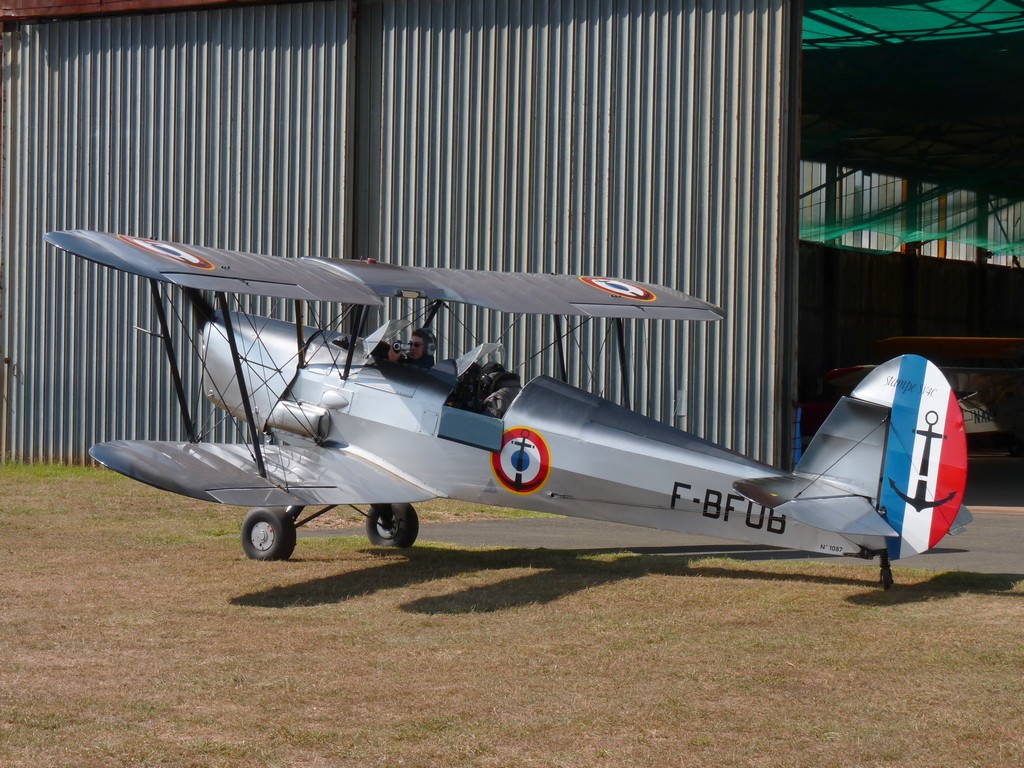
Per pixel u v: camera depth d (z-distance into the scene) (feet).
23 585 26.40
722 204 47.42
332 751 15.30
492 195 51.29
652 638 21.53
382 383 31.14
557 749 15.46
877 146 101.76
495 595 25.62
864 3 61.16
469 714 16.87
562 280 33.91
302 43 54.19
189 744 15.49
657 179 48.47
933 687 18.34
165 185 56.85
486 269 51.42
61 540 33.42
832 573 28.45
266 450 30.42
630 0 48.75
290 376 33.01
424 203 52.54
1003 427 76.95
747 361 46.98
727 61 47.26
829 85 81.10
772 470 26.53
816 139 98.84
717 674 19.07
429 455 30.07
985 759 15.16
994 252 124.98
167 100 56.75
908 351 90.53
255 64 55.06
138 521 38.14
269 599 25.07
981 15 63.36
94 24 58.08
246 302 53.42
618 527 38.93
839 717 16.83
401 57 52.85
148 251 26.23
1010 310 131.85
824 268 107.45
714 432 47.47
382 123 53.26
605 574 28.43
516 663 19.74
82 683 18.37
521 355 50.31
